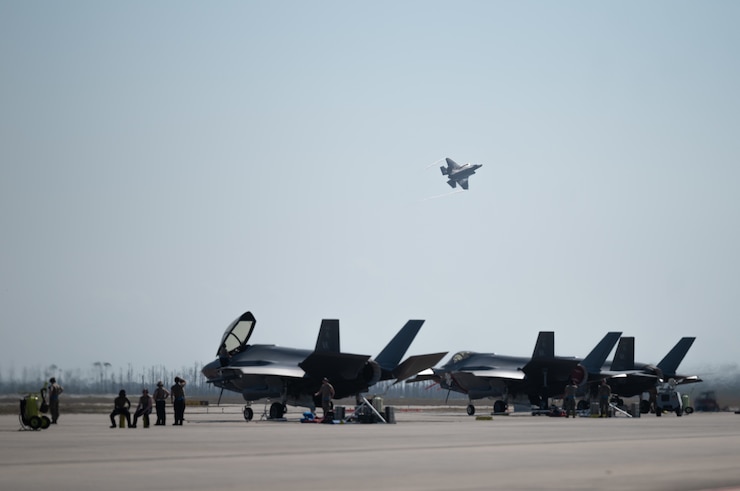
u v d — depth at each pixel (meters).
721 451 88.38
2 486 58.09
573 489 56.88
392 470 68.75
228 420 182.50
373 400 167.25
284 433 123.12
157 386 151.75
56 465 72.44
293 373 187.62
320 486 58.38
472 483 60.09
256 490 56.31
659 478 63.00
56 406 159.25
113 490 56.12
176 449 90.19
